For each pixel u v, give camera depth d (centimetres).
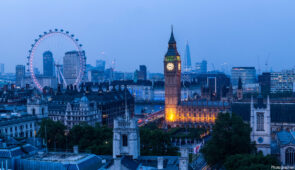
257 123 15425
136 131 10369
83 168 9431
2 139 11950
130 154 10169
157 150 14750
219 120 14500
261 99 15450
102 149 13888
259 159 11612
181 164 8919
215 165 14625
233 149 14150
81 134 16812
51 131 17312
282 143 14700
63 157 10000
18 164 9688
